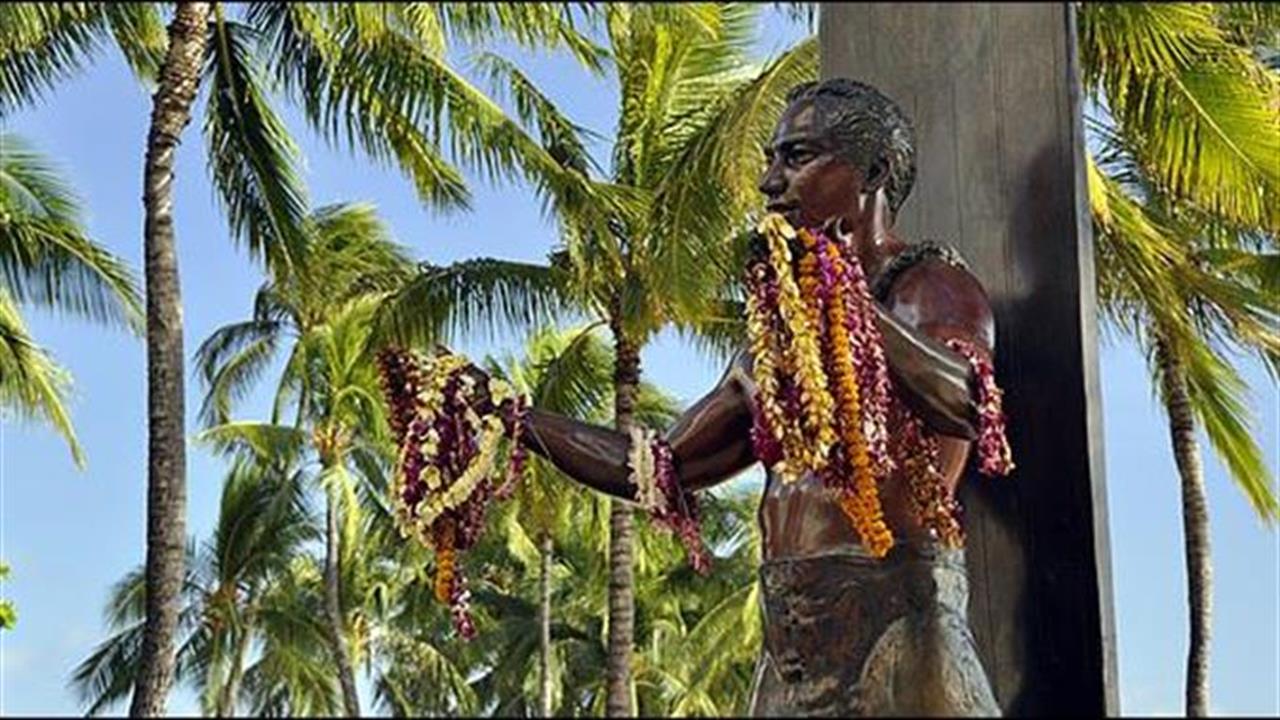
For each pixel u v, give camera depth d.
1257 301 12.91
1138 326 13.76
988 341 3.37
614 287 15.84
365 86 14.09
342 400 23.62
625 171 15.84
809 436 2.99
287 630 30.61
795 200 3.57
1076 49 3.78
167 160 12.83
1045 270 3.66
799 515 3.39
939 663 3.20
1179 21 9.91
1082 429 3.58
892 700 3.19
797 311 3.03
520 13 10.14
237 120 14.28
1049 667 3.52
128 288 14.84
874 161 3.58
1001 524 3.61
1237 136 10.90
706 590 31.23
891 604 3.27
